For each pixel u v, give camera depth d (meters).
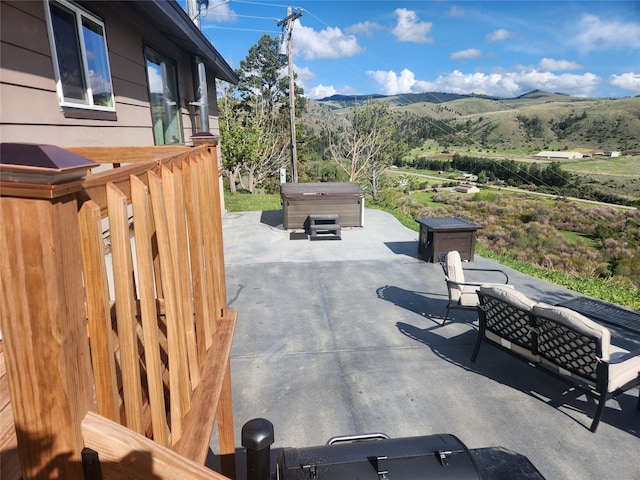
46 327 0.80
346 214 9.01
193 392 1.70
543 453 2.61
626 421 2.92
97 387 1.00
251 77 38.97
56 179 0.72
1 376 1.57
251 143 19.08
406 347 3.99
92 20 3.96
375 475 1.37
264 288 5.59
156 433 1.26
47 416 0.85
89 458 0.90
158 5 4.15
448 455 1.46
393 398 3.19
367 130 29.45
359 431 2.82
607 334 2.56
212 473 1.02
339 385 3.37
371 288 5.60
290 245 7.78
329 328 4.39
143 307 1.23
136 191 1.17
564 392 3.26
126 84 4.89
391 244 7.89
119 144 4.66
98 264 0.94
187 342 1.67
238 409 3.07
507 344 3.39
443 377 3.47
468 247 6.82
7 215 0.76
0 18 2.66
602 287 6.20
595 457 2.58
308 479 1.34
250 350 3.93
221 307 2.50
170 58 6.98
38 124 3.08
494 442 2.71
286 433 2.81
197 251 1.84
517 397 3.20
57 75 3.32
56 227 0.77
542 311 2.86
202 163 2.14
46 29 3.19
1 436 1.18
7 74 2.73
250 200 15.38
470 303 4.27
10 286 0.78
